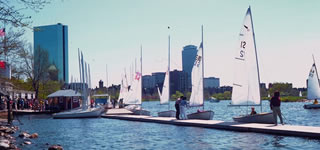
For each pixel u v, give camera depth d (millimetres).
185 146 18562
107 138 23547
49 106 60594
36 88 77062
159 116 42938
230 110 81375
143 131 27016
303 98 139000
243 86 28625
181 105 33656
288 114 54500
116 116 45562
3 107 54156
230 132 23500
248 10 28609
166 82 46219
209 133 23516
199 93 35188
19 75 68000
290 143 17734
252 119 26969
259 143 18203
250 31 28531
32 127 33906
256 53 28203
